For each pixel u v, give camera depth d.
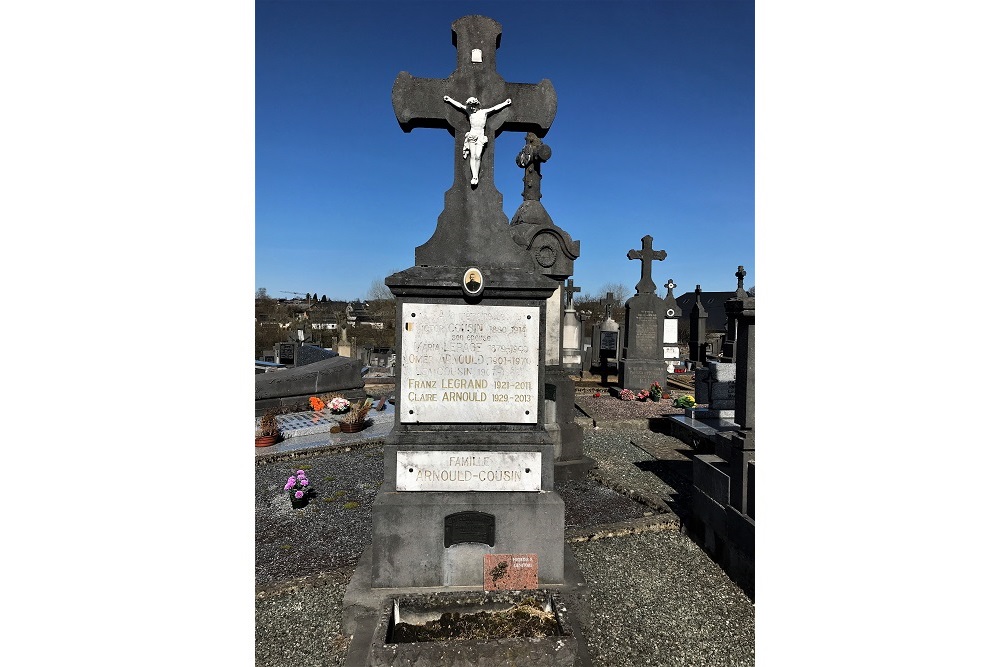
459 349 4.19
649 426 11.50
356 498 6.77
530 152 8.59
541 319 4.23
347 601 3.85
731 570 4.73
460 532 4.00
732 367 10.50
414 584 3.99
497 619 3.38
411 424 4.16
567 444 7.79
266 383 12.16
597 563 4.96
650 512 6.22
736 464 4.79
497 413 4.20
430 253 4.33
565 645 2.94
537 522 4.04
